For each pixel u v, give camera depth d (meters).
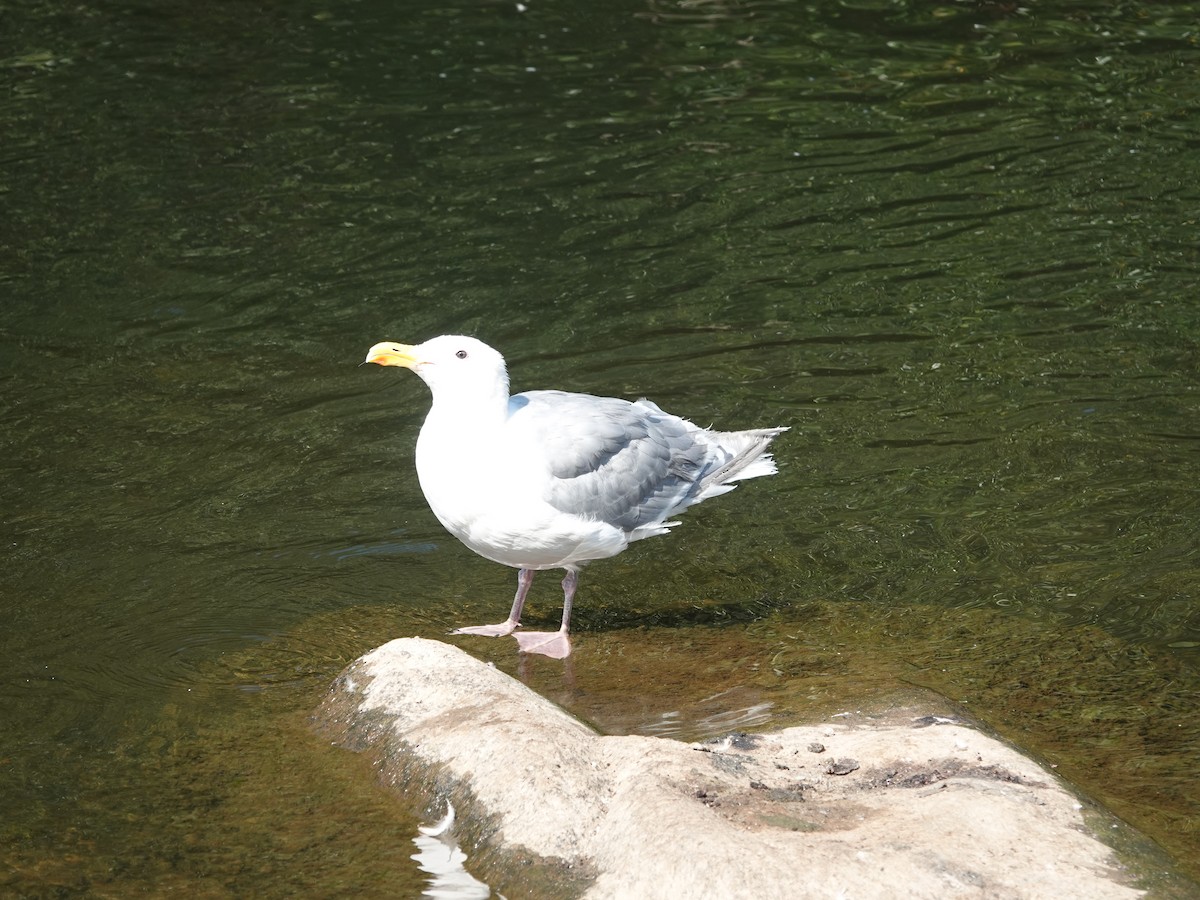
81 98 18.25
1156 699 7.36
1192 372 11.50
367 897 5.80
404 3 21.77
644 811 5.75
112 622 8.49
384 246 14.35
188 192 15.63
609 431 8.35
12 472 10.41
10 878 6.00
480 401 7.87
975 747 6.41
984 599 8.68
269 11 21.44
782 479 10.29
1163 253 13.59
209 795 6.62
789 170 15.99
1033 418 10.94
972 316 12.60
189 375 11.95
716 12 21.27
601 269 13.75
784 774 6.26
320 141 16.97
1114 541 9.30
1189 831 5.96
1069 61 18.95
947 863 5.34
